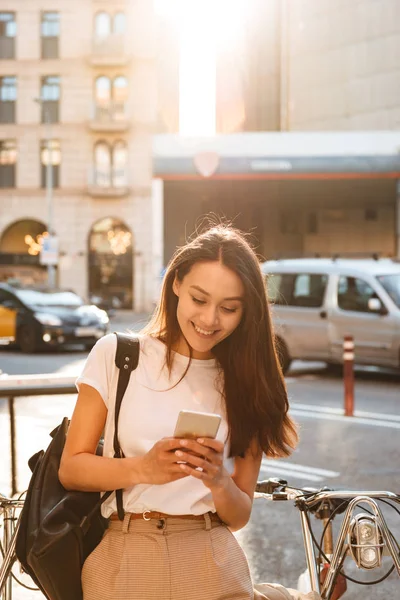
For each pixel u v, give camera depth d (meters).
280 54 48.91
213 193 23.58
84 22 39.16
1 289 19.42
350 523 2.40
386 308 12.62
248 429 2.23
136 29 39.03
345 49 43.47
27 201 39.56
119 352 2.15
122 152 39.50
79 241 39.44
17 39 39.44
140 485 2.09
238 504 2.08
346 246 31.55
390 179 23.48
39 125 39.47
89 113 39.16
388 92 41.59
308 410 10.29
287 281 13.95
